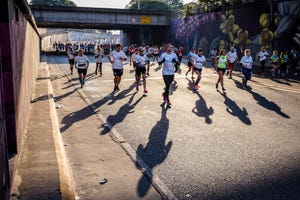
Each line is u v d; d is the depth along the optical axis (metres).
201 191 4.34
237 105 10.12
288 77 17.88
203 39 37.03
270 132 7.20
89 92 12.59
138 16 45.75
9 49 4.47
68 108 9.64
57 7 42.31
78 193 4.23
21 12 7.17
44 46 76.56
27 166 4.58
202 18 37.09
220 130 7.34
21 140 5.39
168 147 6.15
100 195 4.19
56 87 14.01
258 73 19.88
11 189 3.85
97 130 7.30
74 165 5.21
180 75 18.50
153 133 7.07
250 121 8.18
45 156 5.00
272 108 9.70
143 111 9.23
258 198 4.16
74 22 43.81
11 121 4.57
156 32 53.28
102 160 5.46
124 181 4.64
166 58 9.83
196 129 7.41
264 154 5.79
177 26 44.44
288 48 23.75
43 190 3.85
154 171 5.01
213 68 23.48
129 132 7.15
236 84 14.74
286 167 5.19
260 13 26.84
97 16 44.31
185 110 9.38
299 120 8.30
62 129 7.36
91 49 58.19
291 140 6.62
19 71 5.79
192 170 5.05
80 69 13.90
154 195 4.22
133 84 14.79
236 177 4.79
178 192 4.31
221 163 5.35
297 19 22.72
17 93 5.11
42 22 43.50
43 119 7.49
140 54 11.90
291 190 4.38
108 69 22.44
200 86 14.13
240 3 29.94
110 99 11.08
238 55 30.39
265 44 26.36
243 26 29.33
